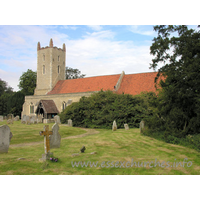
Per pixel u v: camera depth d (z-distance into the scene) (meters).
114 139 16.28
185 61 13.79
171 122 14.73
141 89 34.28
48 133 9.85
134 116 26.25
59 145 13.16
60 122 32.56
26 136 17.78
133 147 12.81
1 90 79.25
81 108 29.95
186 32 14.39
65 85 46.16
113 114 26.48
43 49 49.28
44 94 45.62
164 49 15.15
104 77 41.25
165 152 11.19
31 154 10.81
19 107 55.34
